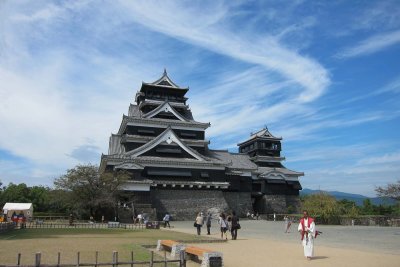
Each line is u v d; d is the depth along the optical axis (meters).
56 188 44.72
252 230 35.94
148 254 15.41
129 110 68.06
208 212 56.16
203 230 34.91
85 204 44.28
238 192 65.38
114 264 10.73
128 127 61.97
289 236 28.53
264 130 78.75
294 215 55.84
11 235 24.73
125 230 32.25
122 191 49.56
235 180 65.31
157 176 56.59
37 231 29.09
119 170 53.06
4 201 70.69
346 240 25.05
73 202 44.44
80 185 44.56
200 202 57.06
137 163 54.84
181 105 68.62
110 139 64.62
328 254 16.80
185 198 56.44
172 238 23.72
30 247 17.58
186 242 21.95
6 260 13.29
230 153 72.50
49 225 37.38
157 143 58.50
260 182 69.25
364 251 18.02
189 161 58.50
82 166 45.56
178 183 56.06
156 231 31.45
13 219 37.03
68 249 16.89
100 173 46.44
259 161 74.44
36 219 47.59
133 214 47.84
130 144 60.97
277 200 68.31
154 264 12.74
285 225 44.91
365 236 28.81
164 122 63.12
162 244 17.41
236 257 15.74
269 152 76.88
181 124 64.50
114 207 46.22
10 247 17.48
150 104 66.69
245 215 64.19
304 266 13.27
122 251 16.30
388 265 13.38
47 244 19.00
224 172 60.84
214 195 58.34
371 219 49.41
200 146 65.75
